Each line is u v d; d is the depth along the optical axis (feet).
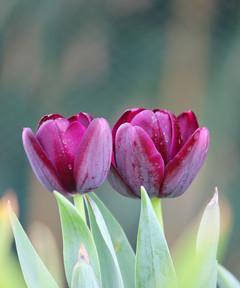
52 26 19.70
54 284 3.38
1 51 19.81
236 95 19.81
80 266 3.30
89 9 19.84
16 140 19.95
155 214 3.48
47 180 3.52
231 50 19.94
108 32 19.89
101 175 3.49
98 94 19.72
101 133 3.45
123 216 18.56
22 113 19.89
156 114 3.55
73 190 3.51
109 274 3.47
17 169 20.03
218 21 20.11
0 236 2.86
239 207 19.29
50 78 19.77
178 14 20.11
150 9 20.08
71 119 3.59
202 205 19.21
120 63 19.89
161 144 3.52
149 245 3.35
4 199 3.37
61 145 3.49
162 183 3.50
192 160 3.49
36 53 19.72
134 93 19.77
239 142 19.69
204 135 3.48
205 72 19.85
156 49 19.95
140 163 3.48
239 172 19.60
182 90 19.80
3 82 19.88
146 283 3.36
